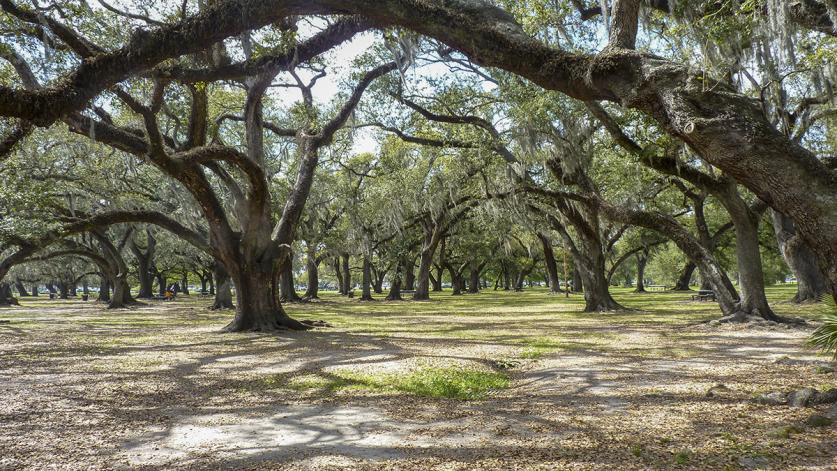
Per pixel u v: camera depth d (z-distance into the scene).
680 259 56.53
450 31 6.46
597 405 7.01
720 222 43.50
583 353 11.90
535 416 6.55
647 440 5.41
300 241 39.59
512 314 26.05
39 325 22.70
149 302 45.72
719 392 7.36
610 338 14.77
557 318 22.72
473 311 29.00
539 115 19.25
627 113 17.34
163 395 8.39
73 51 12.45
